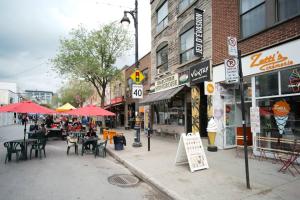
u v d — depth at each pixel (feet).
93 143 35.27
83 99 146.61
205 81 34.19
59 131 52.85
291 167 21.95
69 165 26.32
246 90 33.01
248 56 28.89
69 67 73.51
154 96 50.75
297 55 23.09
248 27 29.96
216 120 33.88
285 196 14.98
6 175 21.75
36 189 17.76
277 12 25.84
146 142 42.37
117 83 100.37
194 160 22.02
